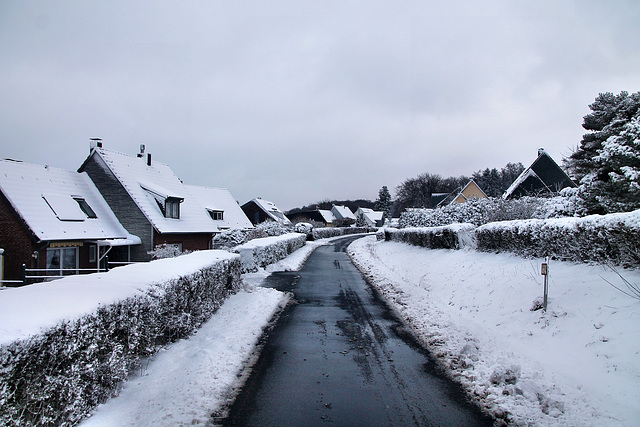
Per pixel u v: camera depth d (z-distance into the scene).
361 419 4.90
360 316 10.52
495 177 104.31
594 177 14.81
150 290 6.56
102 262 23.98
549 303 8.11
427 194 106.00
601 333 6.37
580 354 6.16
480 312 9.52
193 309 8.52
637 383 5.07
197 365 6.37
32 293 5.23
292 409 5.18
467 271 13.47
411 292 13.41
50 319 4.23
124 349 5.72
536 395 5.29
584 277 8.57
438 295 12.37
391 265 21.62
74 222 22.56
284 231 41.62
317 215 93.50
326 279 17.72
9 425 3.63
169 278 7.35
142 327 6.32
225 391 5.70
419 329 9.07
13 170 22.34
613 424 4.44
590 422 4.54
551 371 5.96
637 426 4.33
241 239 34.41
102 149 27.73
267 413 5.05
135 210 26.17
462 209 25.38
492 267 12.48
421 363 6.89
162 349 7.12
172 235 28.14
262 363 6.95
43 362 4.05
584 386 5.36
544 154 33.59
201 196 44.84
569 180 32.72
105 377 5.14
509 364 6.14
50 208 21.94
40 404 4.01
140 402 5.15
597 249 8.96
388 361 7.02
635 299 6.78
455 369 6.53
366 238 60.94
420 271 17.45
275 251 23.72
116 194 26.42
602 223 8.59
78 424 4.50
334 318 10.31
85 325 4.71
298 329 9.24
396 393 5.67
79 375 4.58
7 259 19.92
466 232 17.92
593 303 7.31
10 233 19.98
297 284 16.28
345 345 7.98
